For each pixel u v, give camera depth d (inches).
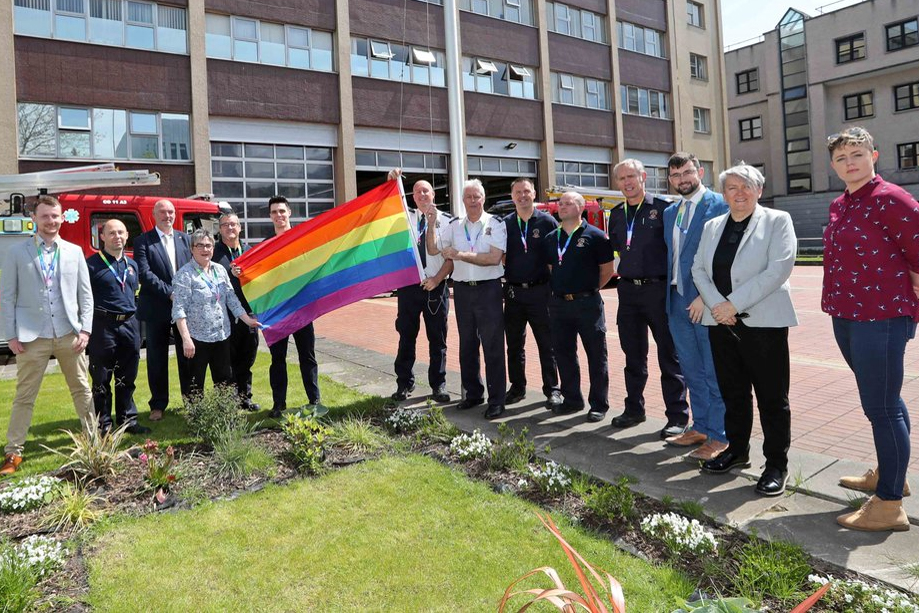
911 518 132.0
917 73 1352.1
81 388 201.8
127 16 665.0
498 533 135.0
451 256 217.3
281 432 208.7
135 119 670.5
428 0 879.1
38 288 189.6
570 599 73.0
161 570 123.6
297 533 138.0
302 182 785.6
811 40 1473.9
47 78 618.8
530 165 1013.2
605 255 213.5
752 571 111.5
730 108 1649.9
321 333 458.9
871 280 127.3
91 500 153.9
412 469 173.9
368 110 824.9
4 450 188.9
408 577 118.9
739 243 152.3
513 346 243.6
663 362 197.2
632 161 198.7
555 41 1027.9
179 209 447.2
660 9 1197.7
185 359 240.1
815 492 148.3
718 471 164.1
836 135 132.6
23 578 115.7
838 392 242.8
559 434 201.6
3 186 339.9
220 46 721.6
